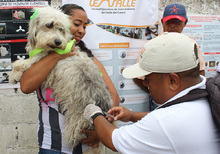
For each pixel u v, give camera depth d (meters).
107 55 2.89
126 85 3.03
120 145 1.19
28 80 1.71
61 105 1.86
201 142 1.06
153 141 1.09
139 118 1.81
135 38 2.93
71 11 2.20
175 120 1.07
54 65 1.95
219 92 1.07
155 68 1.15
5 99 2.82
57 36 1.89
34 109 2.92
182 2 3.04
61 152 1.82
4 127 2.89
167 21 2.68
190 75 1.14
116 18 2.82
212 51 3.22
